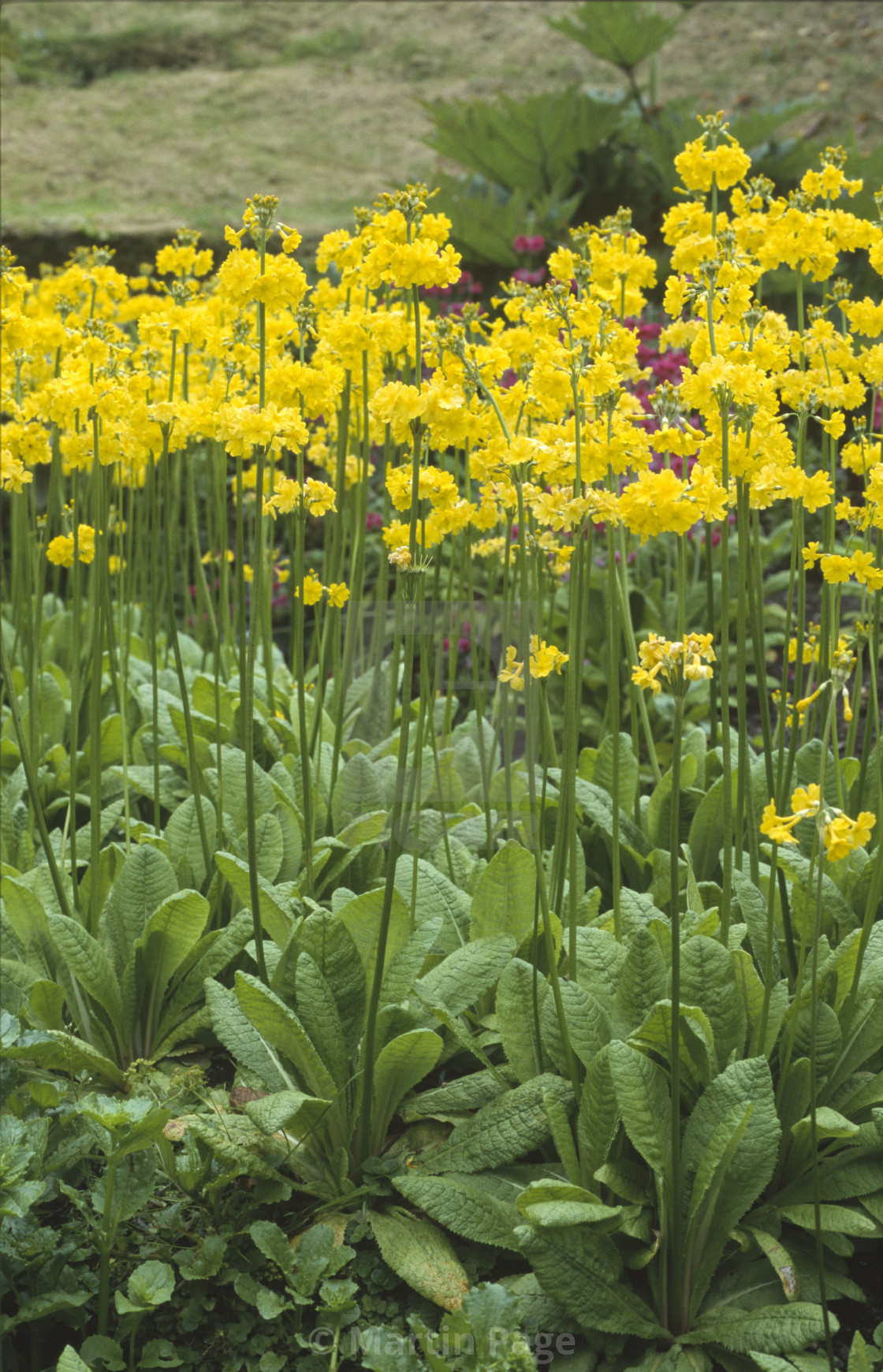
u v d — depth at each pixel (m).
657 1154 1.73
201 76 11.77
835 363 2.41
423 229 1.84
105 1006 2.24
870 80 9.87
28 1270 1.76
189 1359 1.76
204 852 2.60
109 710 3.53
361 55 12.17
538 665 1.95
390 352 2.81
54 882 2.29
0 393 2.97
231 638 3.62
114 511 3.78
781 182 7.87
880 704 4.19
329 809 2.84
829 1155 1.94
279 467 5.04
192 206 8.77
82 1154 1.87
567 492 1.91
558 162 8.37
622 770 2.77
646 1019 1.97
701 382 1.81
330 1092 1.96
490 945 2.15
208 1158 1.93
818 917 1.57
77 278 3.36
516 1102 1.95
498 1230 1.81
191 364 3.39
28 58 11.52
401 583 1.90
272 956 2.23
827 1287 1.81
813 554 2.30
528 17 12.42
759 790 2.65
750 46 10.88
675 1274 1.75
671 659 1.57
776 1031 1.99
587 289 2.39
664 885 2.52
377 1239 1.87
